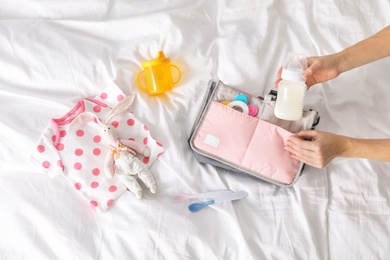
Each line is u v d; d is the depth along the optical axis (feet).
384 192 3.32
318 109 3.69
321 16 4.06
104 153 3.42
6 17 3.92
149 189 3.33
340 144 3.08
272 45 3.91
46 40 3.68
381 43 3.38
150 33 3.87
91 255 3.01
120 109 3.53
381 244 3.16
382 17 4.06
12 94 3.57
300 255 3.09
